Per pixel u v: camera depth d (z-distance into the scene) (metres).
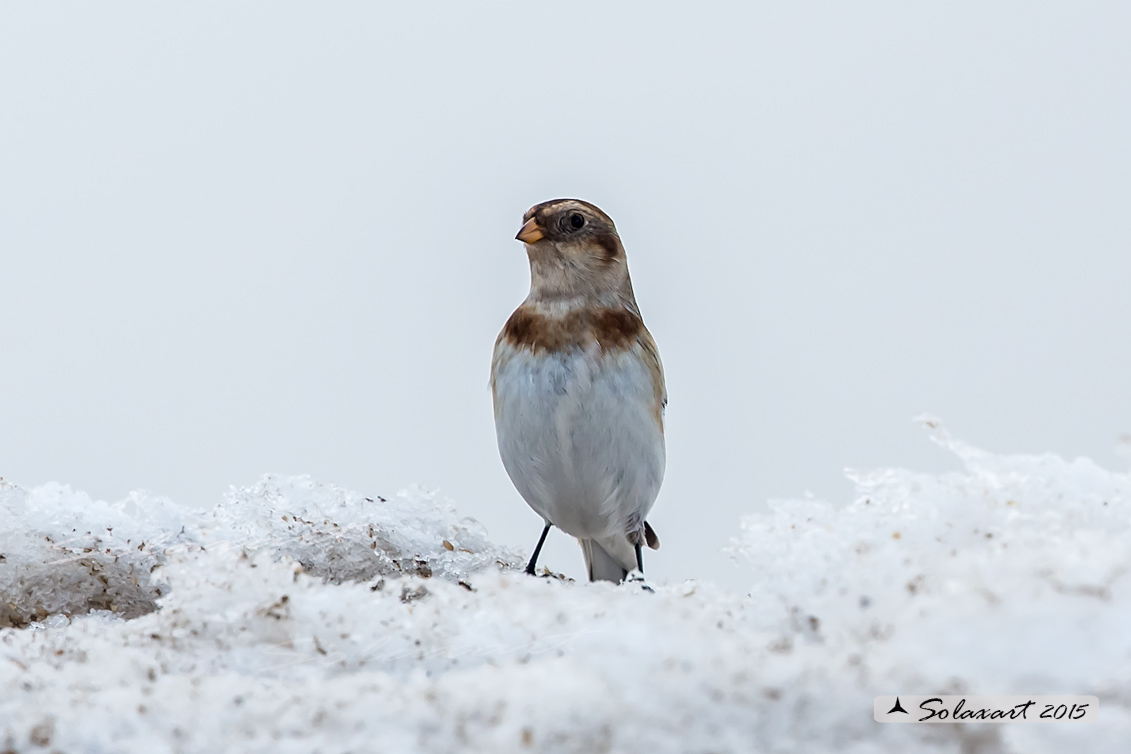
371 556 10.43
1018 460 7.47
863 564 6.70
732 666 5.59
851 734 5.36
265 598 7.23
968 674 5.48
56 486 10.40
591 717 5.36
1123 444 7.48
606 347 11.11
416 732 5.43
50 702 5.95
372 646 6.86
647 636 5.93
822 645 6.19
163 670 6.60
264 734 5.51
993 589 5.75
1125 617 5.49
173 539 10.09
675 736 5.29
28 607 9.34
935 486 7.26
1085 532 6.22
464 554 11.01
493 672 5.89
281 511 10.73
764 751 5.26
